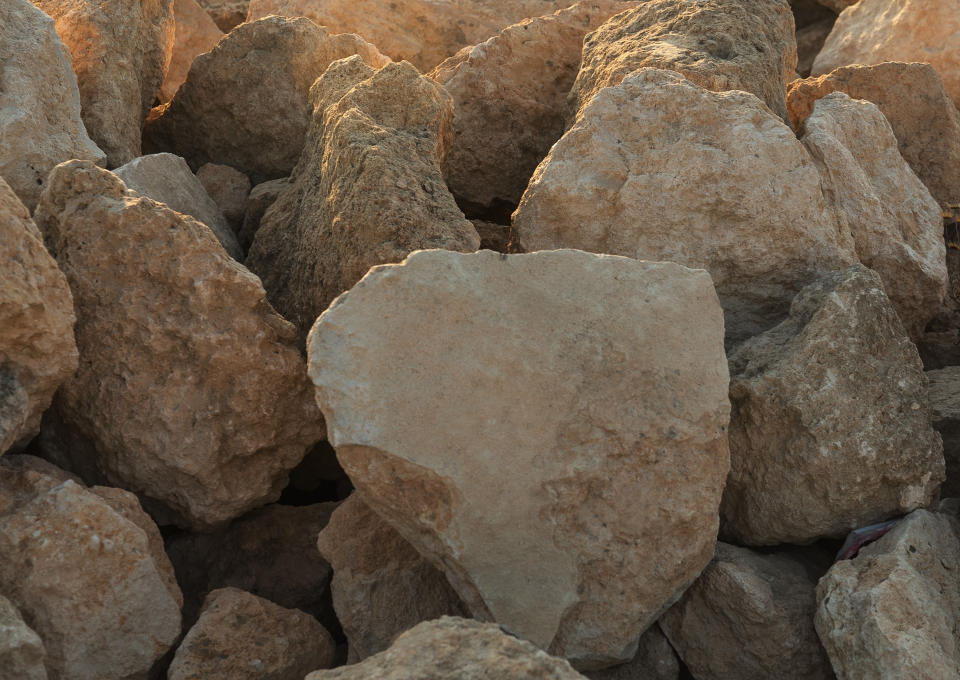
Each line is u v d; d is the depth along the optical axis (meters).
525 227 3.40
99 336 2.93
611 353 2.56
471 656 2.00
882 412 2.89
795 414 2.87
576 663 2.59
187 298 2.89
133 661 2.56
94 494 2.68
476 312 2.52
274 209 3.84
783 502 2.91
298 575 3.12
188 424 2.90
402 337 2.47
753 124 3.32
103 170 3.02
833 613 2.63
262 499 3.08
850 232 3.46
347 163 3.24
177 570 3.10
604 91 3.41
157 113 5.08
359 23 6.26
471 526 2.44
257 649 2.66
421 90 3.54
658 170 3.29
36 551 2.49
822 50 6.19
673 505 2.57
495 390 2.48
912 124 4.58
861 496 2.88
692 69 3.71
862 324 2.95
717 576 2.79
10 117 3.53
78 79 4.21
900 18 5.60
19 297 2.59
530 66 4.67
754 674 2.76
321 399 2.45
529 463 2.47
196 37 6.59
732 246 3.25
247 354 2.91
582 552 2.53
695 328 2.65
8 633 2.26
